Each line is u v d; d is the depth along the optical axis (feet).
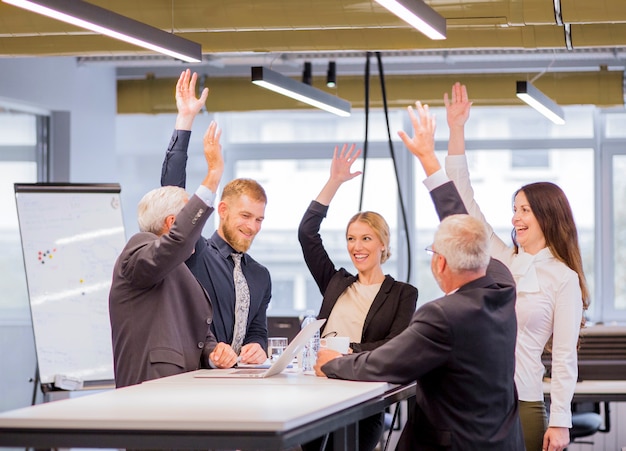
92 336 20.57
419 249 31.96
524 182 31.17
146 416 8.14
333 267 14.44
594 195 30.81
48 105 25.16
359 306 13.23
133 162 29.71
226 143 32.96
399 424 21.56
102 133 27.55
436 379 9.89
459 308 9.69
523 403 11.97
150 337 11.43
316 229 14.46
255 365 12.43
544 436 11.99
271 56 26.40
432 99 26.58
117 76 29.53
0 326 24.09
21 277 25.00
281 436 7.77
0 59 23.26
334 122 32.48
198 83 27.53
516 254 12.84
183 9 17.04
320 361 11.24
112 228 21.29
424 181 11.42
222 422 7.88
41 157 26.07
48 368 20.02
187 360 11.68
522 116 31.19
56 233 20.67
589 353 17.44
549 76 26.16
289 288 32.60
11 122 24.73
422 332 9.73
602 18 16.07
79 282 20.67
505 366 9.97
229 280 13.24
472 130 31.48
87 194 21.21
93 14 13.48
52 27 17.60
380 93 26.89
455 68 28.12
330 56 26.03
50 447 8.12
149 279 11.16
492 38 19.62
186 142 13.43
